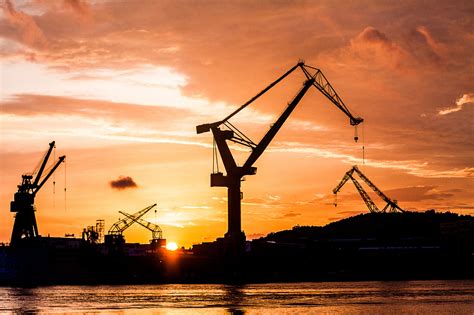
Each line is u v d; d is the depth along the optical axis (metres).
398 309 140.12
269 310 141.00
